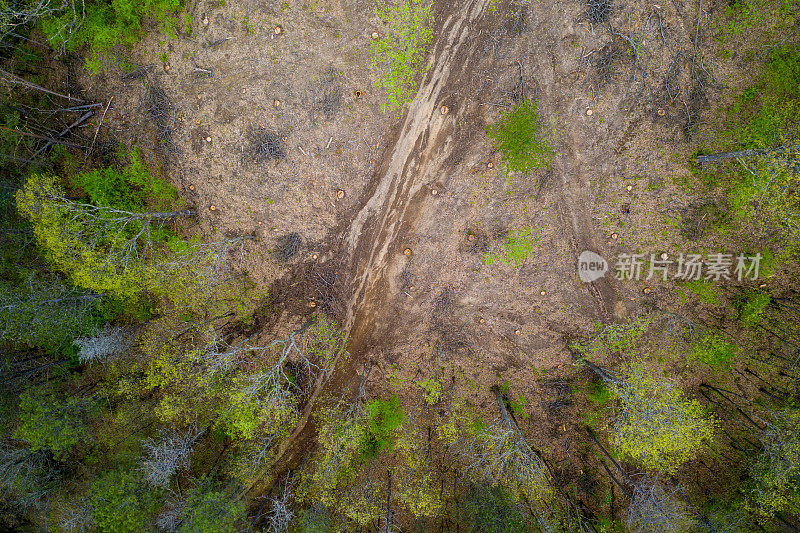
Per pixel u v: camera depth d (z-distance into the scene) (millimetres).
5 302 13031
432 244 15125
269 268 15438
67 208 12469
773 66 13523
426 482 15406
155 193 14805
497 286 15305
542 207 14758
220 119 14438
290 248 15297
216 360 14055
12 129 13656
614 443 14508
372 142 14586
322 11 13867
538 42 13953
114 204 14367
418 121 14461
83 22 13469
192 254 14953
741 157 13438
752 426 15438
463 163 14602
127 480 14289
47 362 14859
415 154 14648
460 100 14312
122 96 14469
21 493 14875
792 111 13367
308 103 14297
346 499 15320
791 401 15062
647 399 13516
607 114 14211
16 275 13953
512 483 14883
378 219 15102
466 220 14930
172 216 14852
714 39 13711
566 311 15359
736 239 14422
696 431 13633
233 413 14680
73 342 13984
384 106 14367
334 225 15188
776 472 14367
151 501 14453
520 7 13828
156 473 13930
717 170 14117
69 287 14062
